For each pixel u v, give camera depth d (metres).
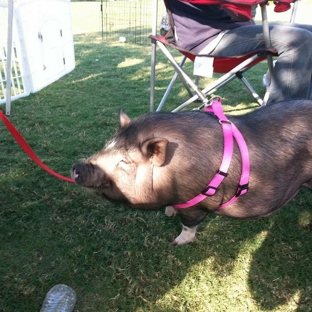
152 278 0.91
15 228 1.05
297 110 0.87
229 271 0.93
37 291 0.87
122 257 0.96
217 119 0.85
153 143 0.72
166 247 0.99
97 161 0.78
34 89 2.06
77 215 1.10
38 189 1.21
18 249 0.98
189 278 0.91
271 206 0.88
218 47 1.37
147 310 0.83
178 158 0.77
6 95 1.72
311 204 1.17
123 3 6.35
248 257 0.97
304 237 1.04
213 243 1.01
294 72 1.29
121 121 0.83
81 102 1.93
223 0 1.13
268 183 0.84
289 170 0.85
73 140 1.52
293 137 0.84
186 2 1.22
